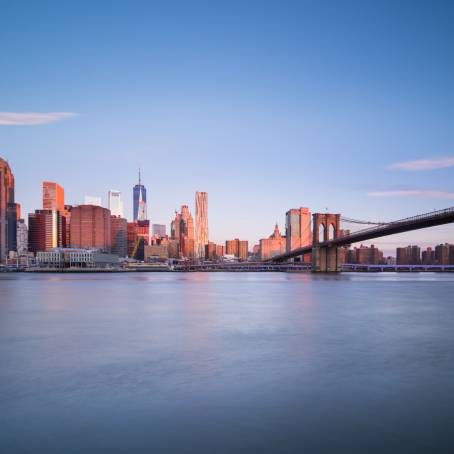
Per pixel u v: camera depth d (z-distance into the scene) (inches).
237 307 2319.1
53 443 582.2
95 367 957.2
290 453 556.4
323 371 923.4
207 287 4630.9
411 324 1647.4
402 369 942.4
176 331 1471.5
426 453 557.9
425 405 717.9
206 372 912.9
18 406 710.5
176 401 732.0
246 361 1010.7
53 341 1282.0
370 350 1142.3
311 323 1674.5
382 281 6387.8
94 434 607.8
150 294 3449.8
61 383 834.8
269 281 6387.8
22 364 986.1
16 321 1756.9
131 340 1293.1
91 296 3243.1
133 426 633.6
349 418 663.1
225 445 577.0
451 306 2385.6
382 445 578.2
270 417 666.2
